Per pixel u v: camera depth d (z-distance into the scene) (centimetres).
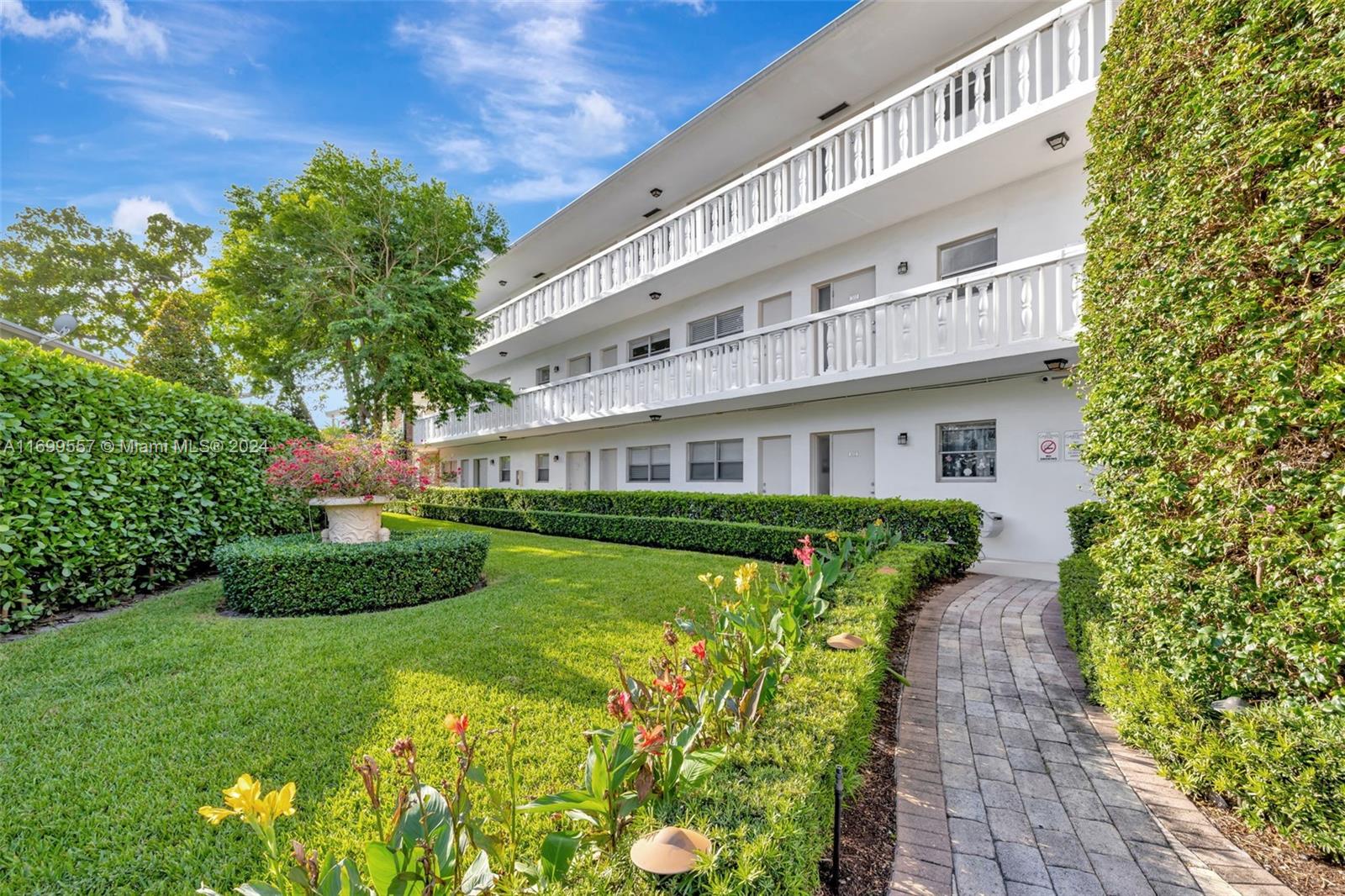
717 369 1181
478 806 245
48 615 546
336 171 1377
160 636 488
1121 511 348
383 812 242
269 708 347
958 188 883
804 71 992
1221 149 277
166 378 1661
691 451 1430
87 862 215
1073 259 711
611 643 464
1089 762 313
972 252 920
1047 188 832
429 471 818
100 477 589
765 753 216
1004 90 780
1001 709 380
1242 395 254
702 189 1377
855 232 1039
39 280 2527
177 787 264
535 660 426
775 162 1024
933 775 303
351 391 1492
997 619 581
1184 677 282
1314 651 220
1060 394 857
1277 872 224
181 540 705
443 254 1504
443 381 1452
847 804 263
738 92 1046
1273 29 258
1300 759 228
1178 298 300
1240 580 255
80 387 577
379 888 124
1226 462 258
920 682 426
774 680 262
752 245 1092
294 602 573
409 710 341
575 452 1830
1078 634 436
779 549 895
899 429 1031
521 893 143
